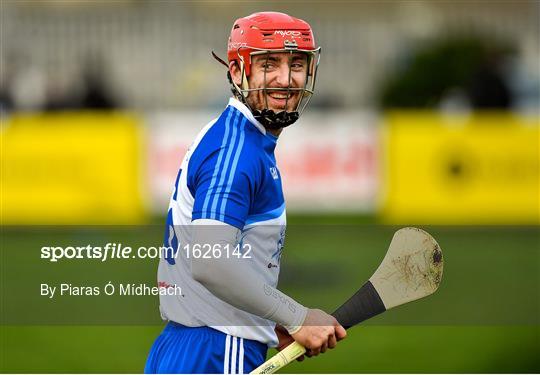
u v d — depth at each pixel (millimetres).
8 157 42750
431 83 60250
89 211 43031
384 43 66625
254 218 11602
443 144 44562
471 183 44281
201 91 61594
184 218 11719
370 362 21984
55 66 60969
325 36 66750
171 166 43938
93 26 64062
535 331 24781
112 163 43281
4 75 58781
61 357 22328
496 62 54719
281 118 11648
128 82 62250
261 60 11648
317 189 45438
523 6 66000
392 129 45062
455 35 61344
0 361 21750
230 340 11766
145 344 23453
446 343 23688
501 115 49938
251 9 65688
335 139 45344
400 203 44688
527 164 44125
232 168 11195
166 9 65000
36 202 42781
